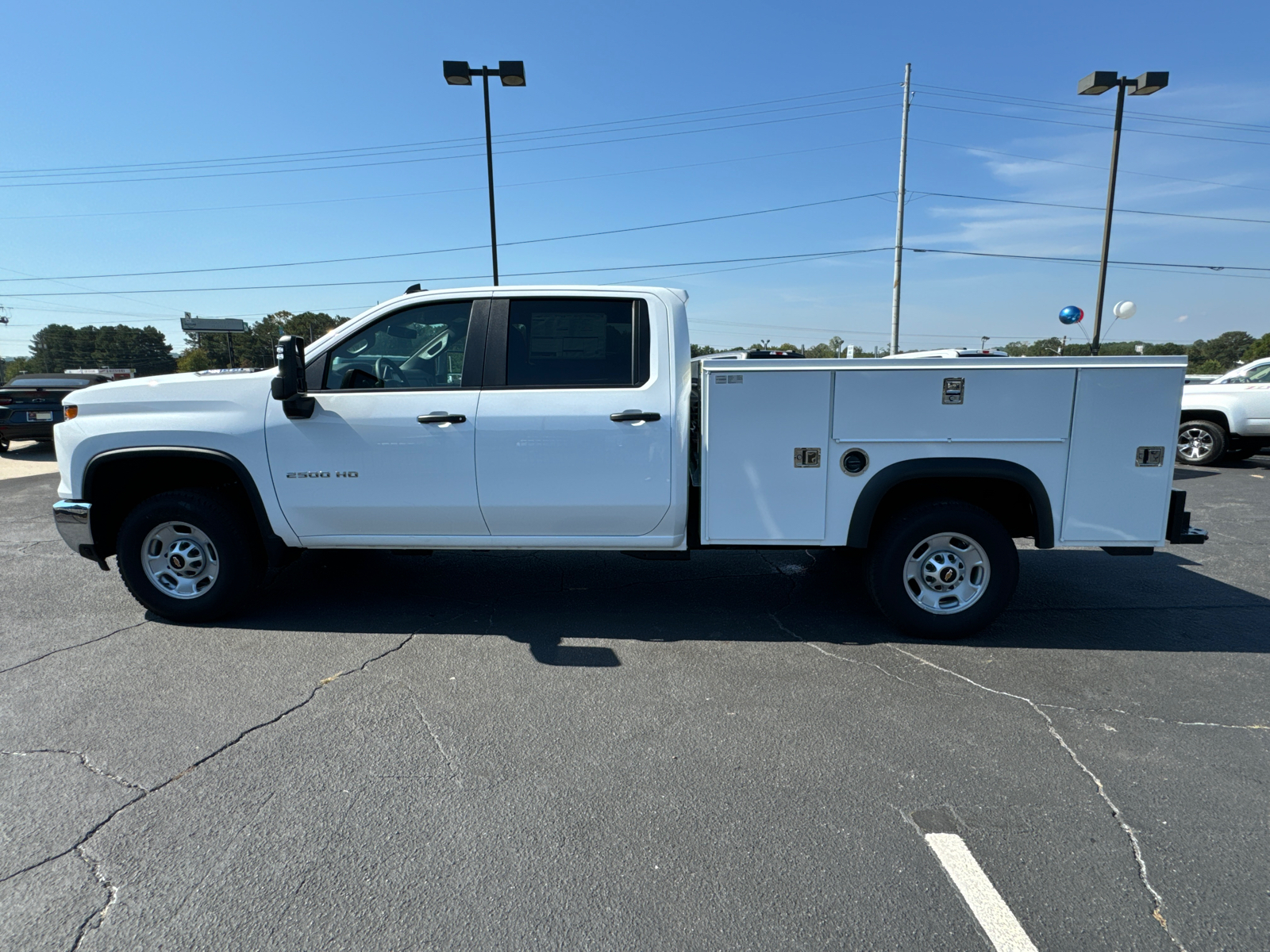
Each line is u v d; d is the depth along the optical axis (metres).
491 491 4.06
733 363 3.90
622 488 4.02
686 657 3.92
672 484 4.01
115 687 3.53
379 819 2.51
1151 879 2.23
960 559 4.08
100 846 2.36
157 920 2.05
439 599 4.87
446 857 2.32
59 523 4.27
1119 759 2.90
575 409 3.97
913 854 2.34
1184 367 3.74
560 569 5.61
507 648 4.03
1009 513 4.27
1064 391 3.79
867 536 3.98
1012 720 3.21
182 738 3.05
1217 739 3.06
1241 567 5.72
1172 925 2.05
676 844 2.39
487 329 4.11
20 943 1.97
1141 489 3.85
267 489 4.16
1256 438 10.77
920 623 4.08
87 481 4.24
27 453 13.47
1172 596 4.99
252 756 2.91
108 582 5.25
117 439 4.17
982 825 2.49
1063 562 5.91
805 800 2.63
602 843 2.39
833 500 3.97
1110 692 3.50
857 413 3.88
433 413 4.01
